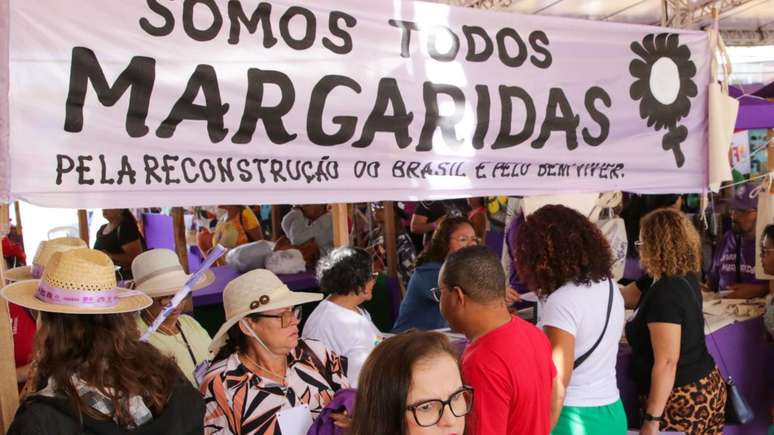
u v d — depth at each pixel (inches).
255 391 82.9
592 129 124.2
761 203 160.1
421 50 105.8
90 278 66.0
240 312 82.6
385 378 54.7
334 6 98.0
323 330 108.2
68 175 79.0
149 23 84.4
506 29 114.4
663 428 123.5
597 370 100.2
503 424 78.0
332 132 98.2
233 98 90.4
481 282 82.1
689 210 236.4
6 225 135.9
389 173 103.7
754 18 292.4
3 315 74.8
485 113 112.0
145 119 84.3
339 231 135.5
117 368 63.0
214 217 306.8
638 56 129.3
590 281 98.5
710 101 136.4
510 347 79.6
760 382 160.1
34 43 76.9
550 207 104.4
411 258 220.1
